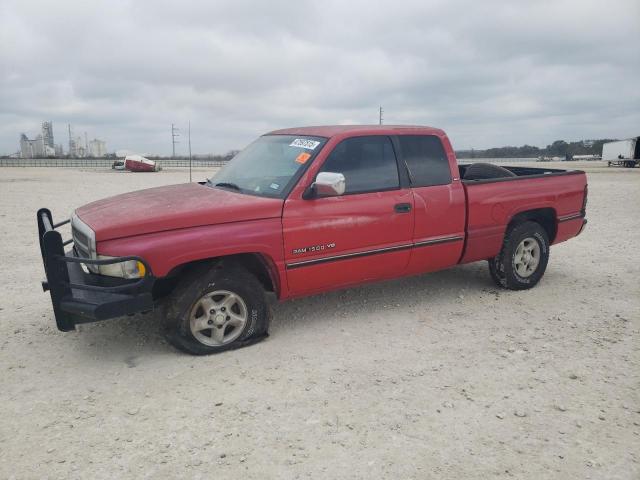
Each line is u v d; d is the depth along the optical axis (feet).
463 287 21.34
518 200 19.76
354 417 11.46
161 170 199.41
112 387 12.83
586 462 9.96
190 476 9.50
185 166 292.20
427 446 10.43
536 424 11.23
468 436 10.78
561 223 21.44
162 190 17.52
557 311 18.47
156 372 13.64
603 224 38.93
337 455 10.12
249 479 9.42
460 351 15.02
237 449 10.31
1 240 32.01
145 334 16.19
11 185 89.04
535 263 20.92
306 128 18.25
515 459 10.04
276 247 14.92
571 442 10.60
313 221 15.43
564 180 21.45
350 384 12.98
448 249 18.42
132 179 119.14
